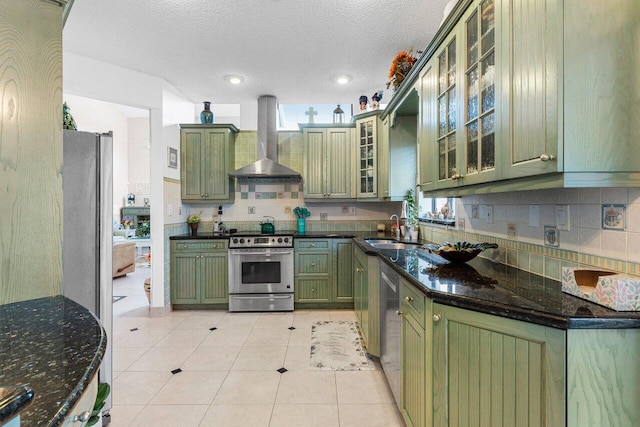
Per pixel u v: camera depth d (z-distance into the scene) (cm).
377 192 353
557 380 90
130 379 214
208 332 296
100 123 734
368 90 366
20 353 70
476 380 109
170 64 303
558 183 96
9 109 106
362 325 269
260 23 236
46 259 113
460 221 229
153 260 340
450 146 169
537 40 100
